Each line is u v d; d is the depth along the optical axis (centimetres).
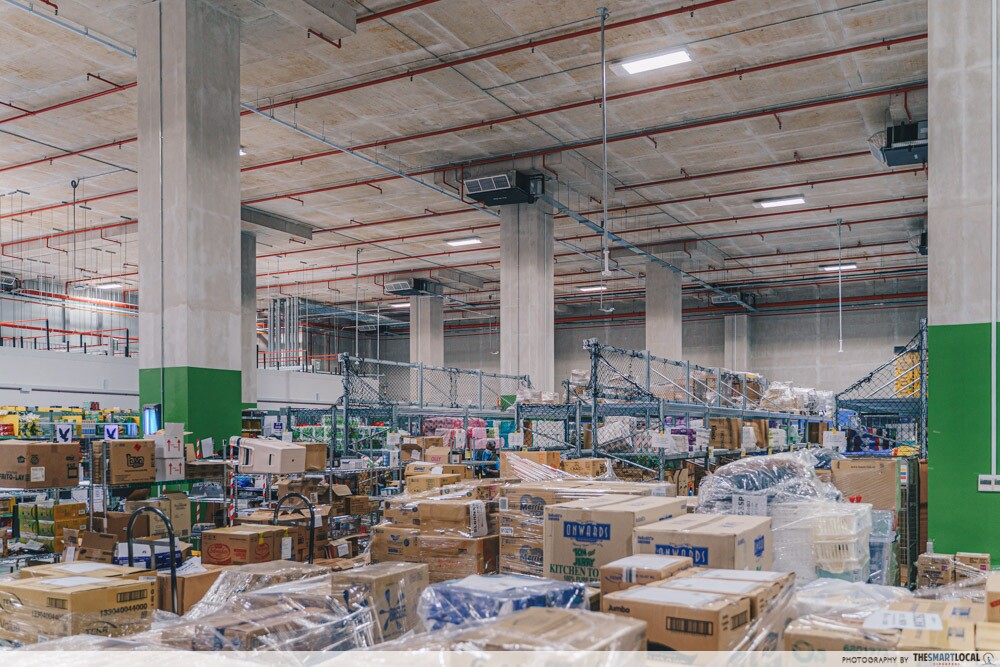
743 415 1297
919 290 2598
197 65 902
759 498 394
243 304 2008
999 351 538
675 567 267
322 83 1204
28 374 1772
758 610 227
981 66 557
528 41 1080
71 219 1956
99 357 1939
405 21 1022
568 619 201
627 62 1097
